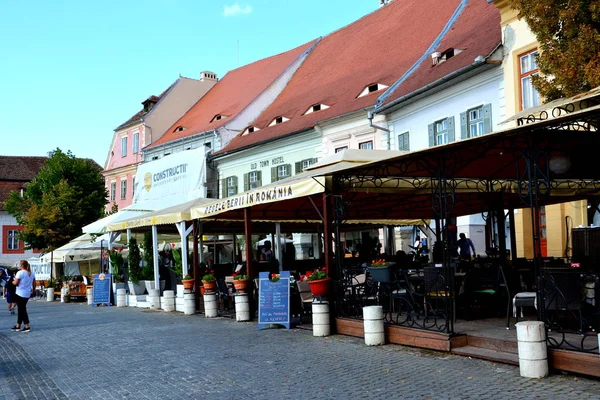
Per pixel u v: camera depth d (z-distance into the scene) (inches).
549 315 372.2
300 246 1311.5
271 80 1660.9
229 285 694.5
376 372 321.1
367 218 738.8
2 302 1288.1
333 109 1200.8
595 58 465.4
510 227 628.4
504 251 565.9
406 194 567.2
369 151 526.0
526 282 506.0
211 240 1258.6
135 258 901.8
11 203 1760.6
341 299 463.5
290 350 403.9
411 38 1229.7
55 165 1654.8
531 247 778.8
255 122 1513.3
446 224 370.3
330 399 273.9
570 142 366.9
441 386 283.0
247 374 335.6
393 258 712.4
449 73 864.9
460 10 1107.9
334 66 1450.5
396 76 1106.7
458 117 884.0
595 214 692.7
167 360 393.4
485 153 365.7
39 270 1560.0
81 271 1481.3
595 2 465.1
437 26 1184.8
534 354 287.6
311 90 1424.7
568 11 482.0
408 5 1397.6
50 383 346.3
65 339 534.0
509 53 777.6
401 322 422.3
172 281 876.6
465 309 434.9
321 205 671.1
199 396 293.3
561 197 590.2
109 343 488.7
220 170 1528.1
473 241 899.4
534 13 512.7
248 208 599.8
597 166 401.7
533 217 305.1
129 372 362.9
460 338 360.5
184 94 1978.3
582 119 274.7
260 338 466.3
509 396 259.4
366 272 492.7
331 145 1181.7
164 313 738.2
